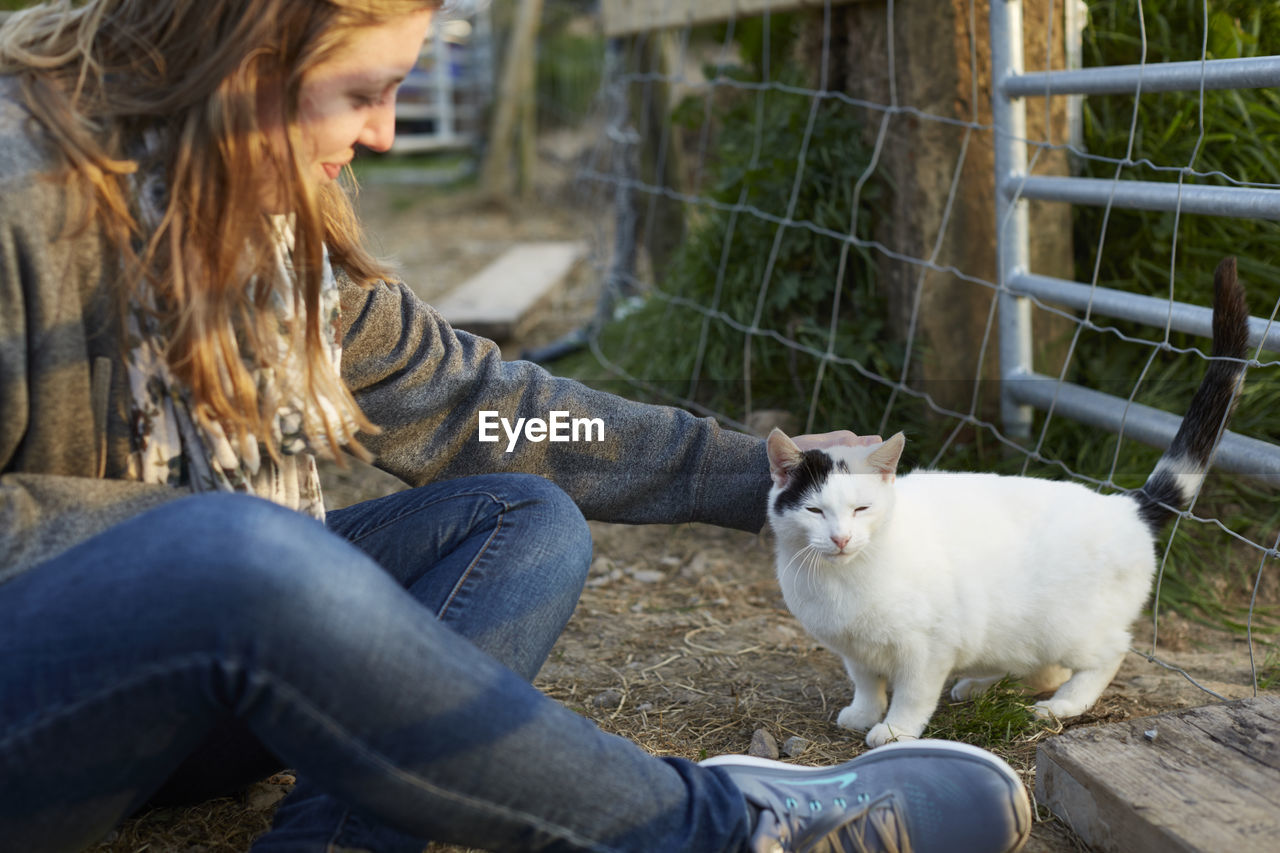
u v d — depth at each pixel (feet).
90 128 3.73
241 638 3.33
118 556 3.43
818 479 6.35
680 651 7.59
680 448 5.77
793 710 6.72
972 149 9.41
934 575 6.27
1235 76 6.72
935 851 4.27
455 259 23.71
